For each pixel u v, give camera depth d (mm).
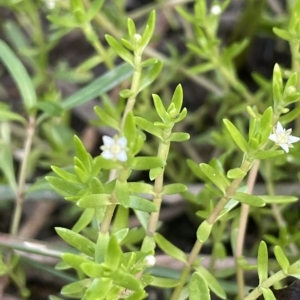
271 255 311
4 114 285
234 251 264
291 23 267
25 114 396
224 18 419
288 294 251
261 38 426
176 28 401
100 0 288
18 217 291
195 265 252
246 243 329
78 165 229
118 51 254
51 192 298
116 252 211
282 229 270
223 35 426
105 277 213
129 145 210
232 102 339
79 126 404
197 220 333
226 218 266
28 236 325
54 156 328
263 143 224
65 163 326
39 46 347
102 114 255
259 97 321
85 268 211
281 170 328
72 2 285
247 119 340
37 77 351
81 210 307
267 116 222
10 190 302
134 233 256
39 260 284
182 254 251
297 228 302
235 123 341
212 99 357
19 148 358
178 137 228
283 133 231
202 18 307
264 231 311
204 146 367
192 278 230
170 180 348
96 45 301
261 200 232
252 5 358
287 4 375
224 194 235
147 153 339
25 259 279
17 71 289
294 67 277
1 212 348
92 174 230
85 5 330
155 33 399
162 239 250
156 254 312
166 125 226
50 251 269
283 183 323
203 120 391
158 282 251
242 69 414
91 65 306
